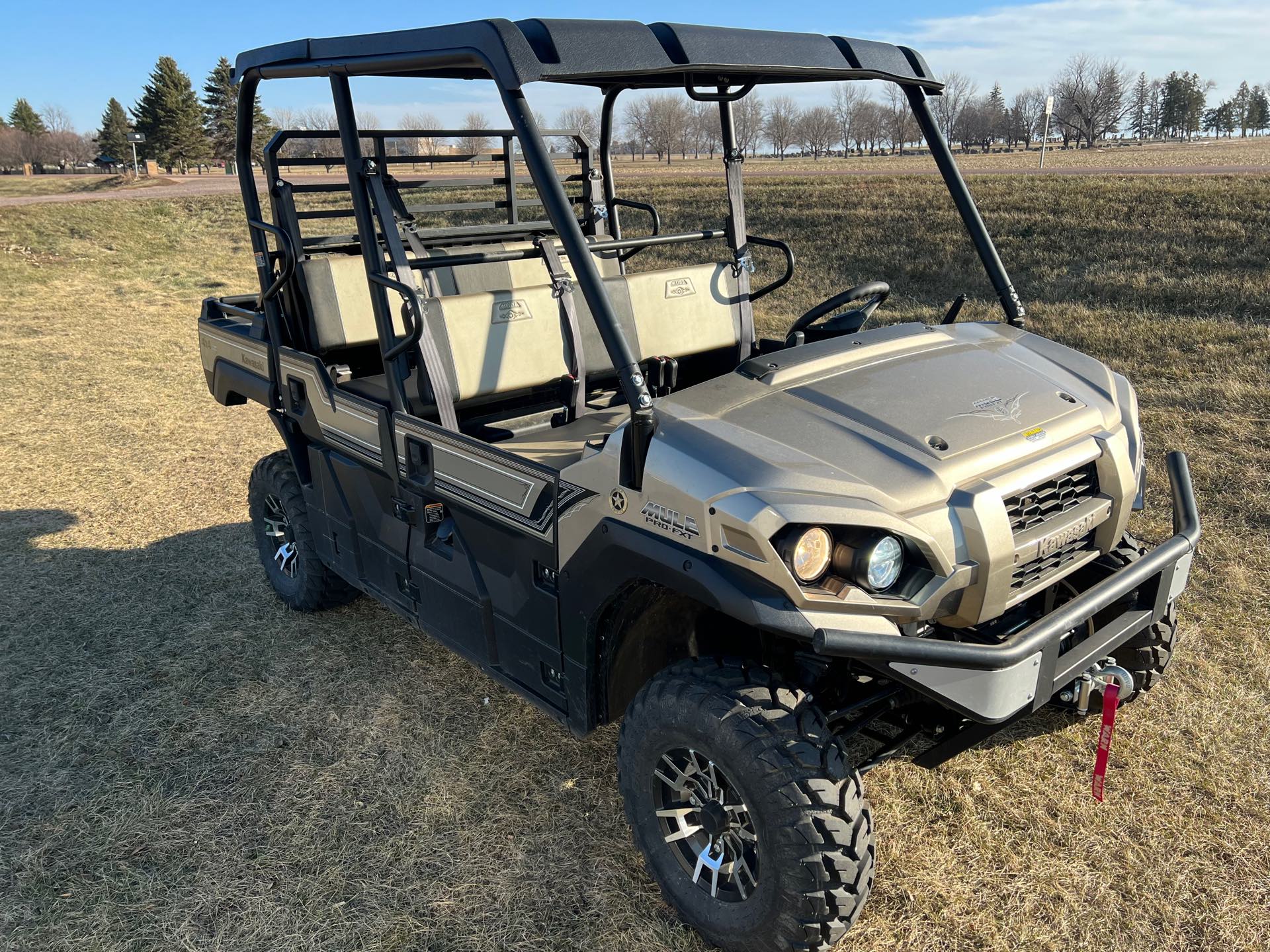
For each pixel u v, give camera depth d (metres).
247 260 18.25
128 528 5.20
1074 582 2.76
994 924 2.37
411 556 3.14
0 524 5.26
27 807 2.94
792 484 1.99
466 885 2.56
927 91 3.06
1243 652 3.47
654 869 2.43
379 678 3.64
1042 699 2.16
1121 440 2.48
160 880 2.61
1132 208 12.99
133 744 3.25
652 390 3.29
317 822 2.83
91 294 14.07
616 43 2.23
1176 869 2.52
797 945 2.09
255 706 3.47
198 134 70.88
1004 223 13.48
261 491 4.18
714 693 2.13
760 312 10.94
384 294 2.94
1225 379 6.90
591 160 4.13
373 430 3.14
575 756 3.12
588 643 2.45
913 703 2.46
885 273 12.78
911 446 2.19
